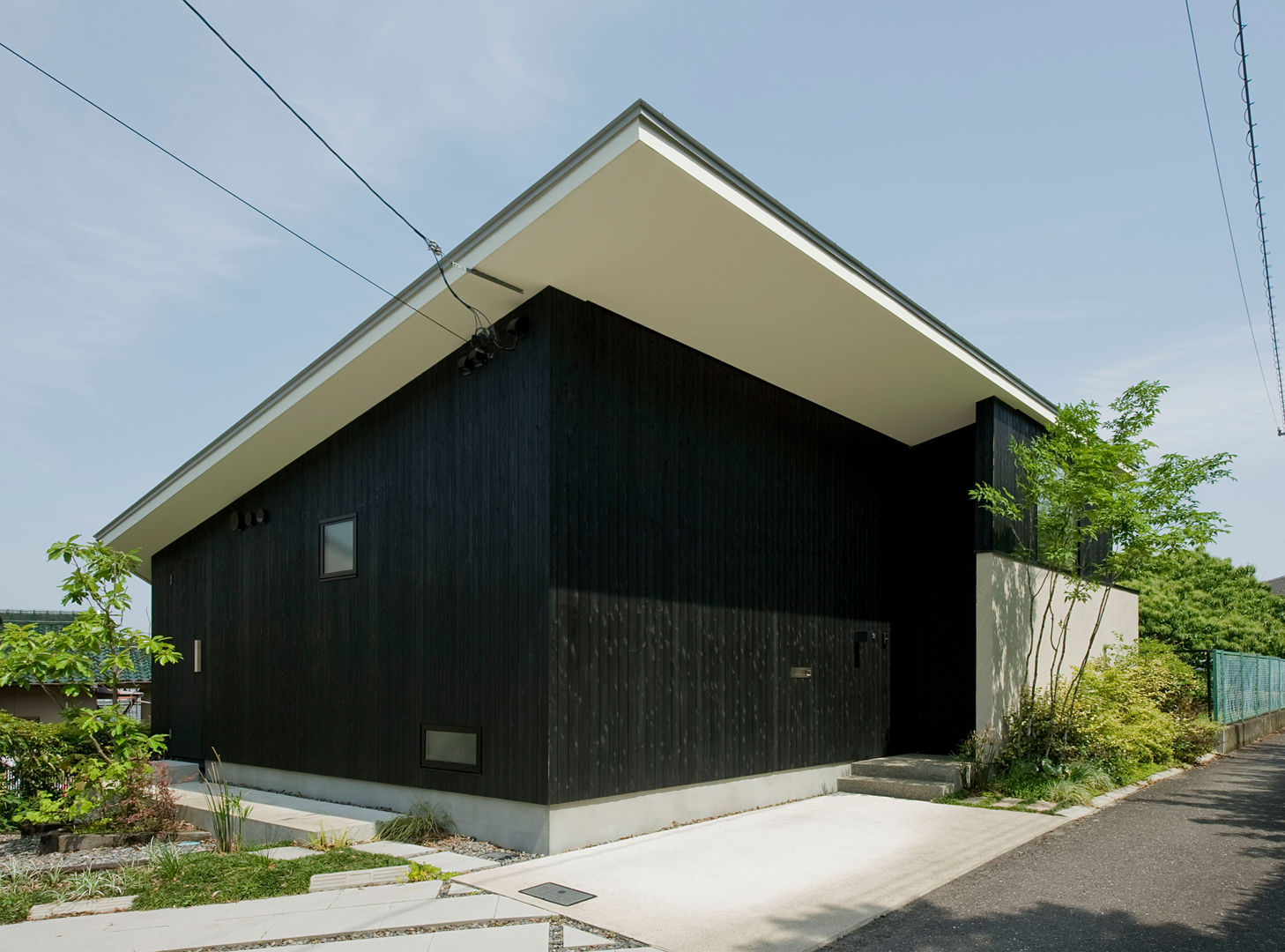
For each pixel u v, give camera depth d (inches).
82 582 282.4
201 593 403.5
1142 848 243.8
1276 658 665.6
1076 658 440.5
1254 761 436.8
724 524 315.3
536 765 243.9
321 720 326.6
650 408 289.1
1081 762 348.5
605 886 206.2
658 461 290.4
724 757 301.3
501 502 265.6
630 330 285.3
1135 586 561.0
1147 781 364.5
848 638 375.2
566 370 260.1
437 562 286.5
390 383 305.7
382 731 299.6
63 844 277.7
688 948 165.6
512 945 166.2
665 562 288.0
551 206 222.7
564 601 249.9
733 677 310.5
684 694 288.5
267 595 362.0
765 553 333.7
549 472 250.8
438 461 291.0
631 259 247.6
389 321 274.1
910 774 346.6
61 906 198.4
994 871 220.4
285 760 342.0
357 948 166.1
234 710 373.7
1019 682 375.6
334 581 328.2
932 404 376.5
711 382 317.7
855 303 284.2
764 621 328.8
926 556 418.6
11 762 343.0
